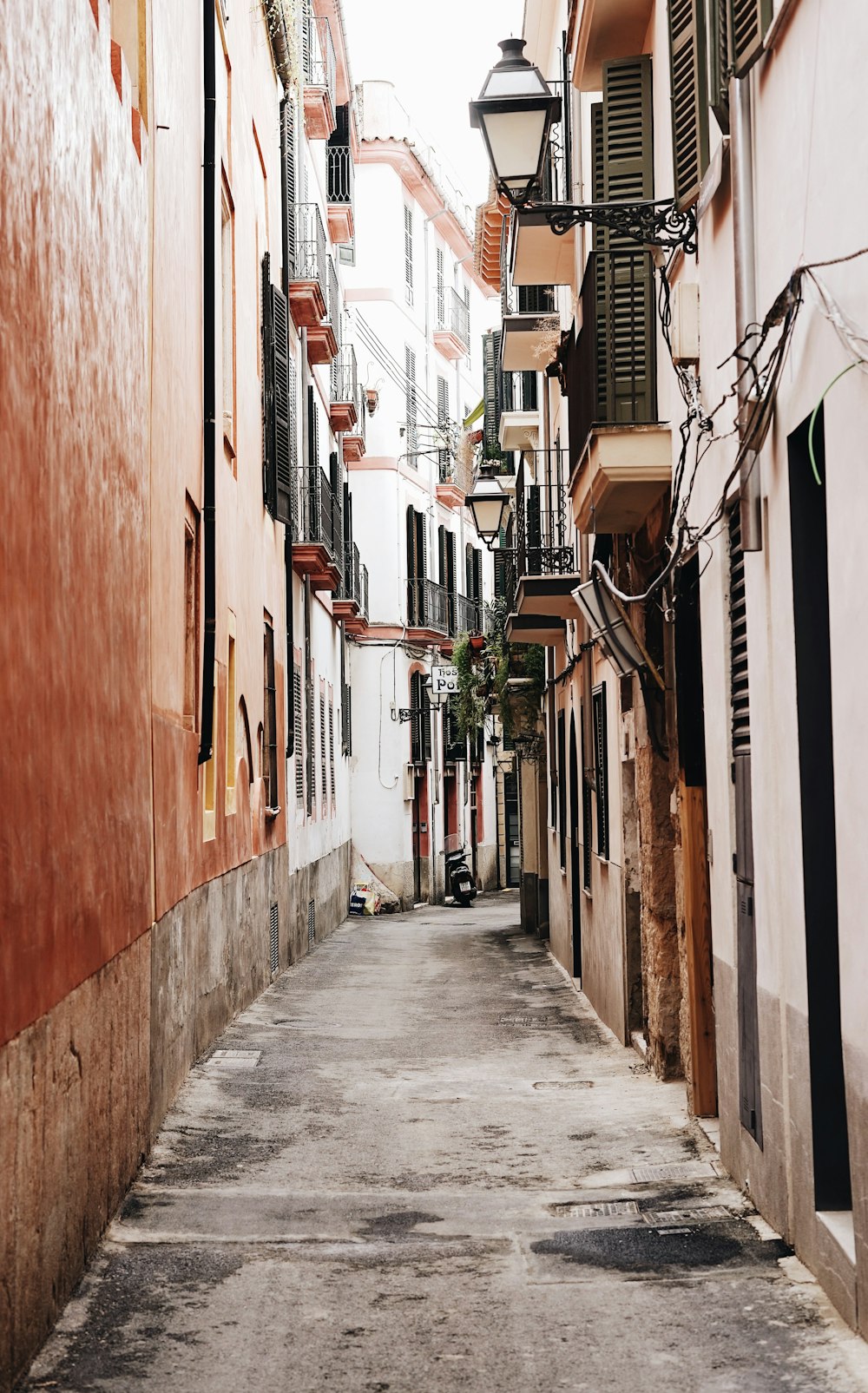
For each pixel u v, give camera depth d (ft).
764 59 21.04
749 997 23.47
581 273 51.90
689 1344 16.80
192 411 37.78
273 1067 38.68
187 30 37.42
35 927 16.61
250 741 54.75
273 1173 26.73
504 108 25.27
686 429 28.43
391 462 133.49
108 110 22.97
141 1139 26.43
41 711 17.15
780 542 20.27
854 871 16.30
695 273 27.68
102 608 22.12
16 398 15.83
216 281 44.70
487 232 76.33
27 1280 16.16
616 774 46.06
